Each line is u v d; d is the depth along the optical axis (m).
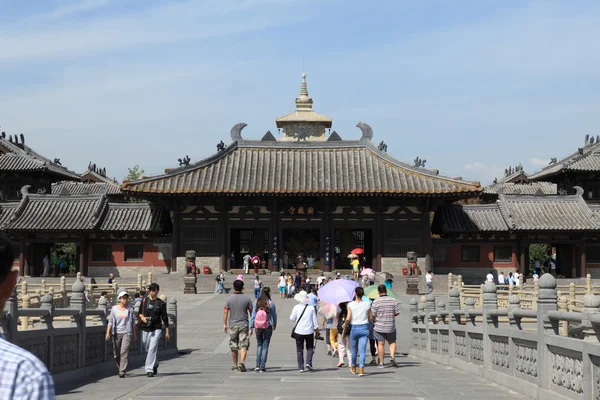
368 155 78.56
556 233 75.88
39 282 73.19
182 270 74.75
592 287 51.44
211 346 37.34
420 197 73.25
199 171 75.62
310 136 112.12
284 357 32.97
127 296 22.36
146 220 77.25
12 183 94.50
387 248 74.81
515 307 19.22
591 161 91.31
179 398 17.45
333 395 18.08
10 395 4.75
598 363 13.51
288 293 63.94
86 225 75.19
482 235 77.06
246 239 84.69
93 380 21.22
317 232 83.19
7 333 16.78
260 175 75.50
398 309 26.30
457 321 25.53
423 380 21.41
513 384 18.56
